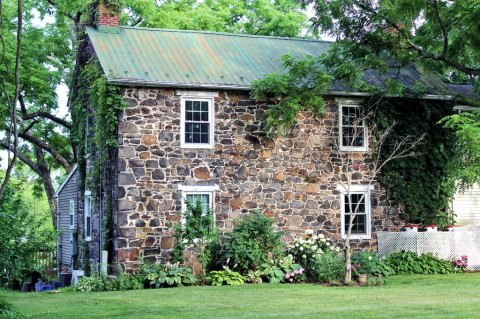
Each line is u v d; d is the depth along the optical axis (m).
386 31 21.41
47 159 37.06
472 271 21.77
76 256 27.28
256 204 21.02
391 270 20.70
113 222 20.25
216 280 19.00
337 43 21.30
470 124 19.69
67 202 30.00
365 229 22.19
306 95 20.73
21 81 29.97
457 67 20.97
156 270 19.06
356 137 22.38
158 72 20.39
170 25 30.25
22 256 14.12
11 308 12.11
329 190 21.84
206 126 20.77
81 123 24.48
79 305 14.64
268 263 19.67
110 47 21.20
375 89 21.89
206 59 21.84
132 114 19.91
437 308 12.74
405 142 22.72
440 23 20.08
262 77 21.42
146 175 19.92
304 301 14.48
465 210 24.08
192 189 20.34
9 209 13.88
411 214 22.75
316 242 20.89
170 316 12.62
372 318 11.68
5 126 29.50
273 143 21.36
